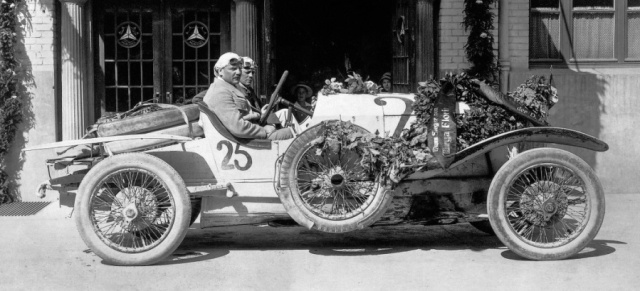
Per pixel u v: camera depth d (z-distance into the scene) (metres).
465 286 5.97
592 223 6.76
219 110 6.98
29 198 10.62
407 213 7.22
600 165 10.94
